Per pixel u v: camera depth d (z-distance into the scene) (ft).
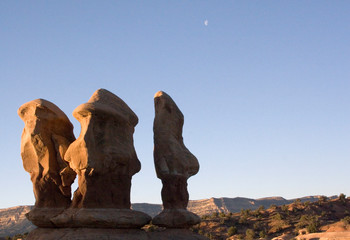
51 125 78.43
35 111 77.41
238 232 376.89
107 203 72.69
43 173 77.20
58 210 76.13
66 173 77.00
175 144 84.53
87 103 73.77
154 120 86.79
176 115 86.94
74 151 72.59
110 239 69.67
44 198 76.95
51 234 72.49
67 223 72.28
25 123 78.79
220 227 394.11
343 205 473.26
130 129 78.95
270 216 432.66
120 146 75.10
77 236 68.80
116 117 75.20
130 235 72.95
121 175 74.95
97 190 72.23
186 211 82.12
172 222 80.12
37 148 77.46
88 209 70.95
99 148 72.95
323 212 430.61
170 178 82.58
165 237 77.56
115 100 79.25
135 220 73.87
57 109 80.02
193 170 86.69
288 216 425.69
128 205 75.56
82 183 72.08
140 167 78.95
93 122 73.20
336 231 285.02
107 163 72.90
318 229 333.21
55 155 78.28
